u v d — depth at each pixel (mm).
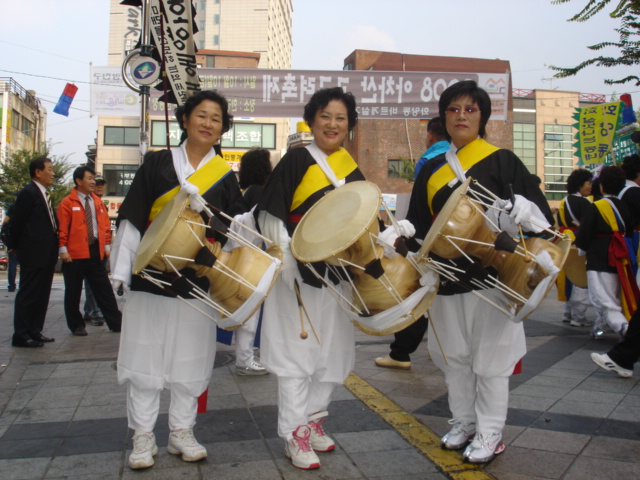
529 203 2434
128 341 2682
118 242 2691
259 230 2799
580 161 10617
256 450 2914
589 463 2689
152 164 2793
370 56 27438
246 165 4469
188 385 2705
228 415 3469
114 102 9797
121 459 2795
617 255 5094
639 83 6395
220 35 69312
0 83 33406
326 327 2750
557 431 3111
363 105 9922
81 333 6234
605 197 5273
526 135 41781
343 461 2760
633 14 5883
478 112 2793
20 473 2633
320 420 2930
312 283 2641
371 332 2604
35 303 5559
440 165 2867
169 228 2365
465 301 2684
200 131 2781
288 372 2678
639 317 4059
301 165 2809
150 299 2658
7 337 6051
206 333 2740
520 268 2391
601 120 10398
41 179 5605
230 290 2484
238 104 9672
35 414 3482
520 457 2766
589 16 5863
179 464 2727
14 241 5566
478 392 2750
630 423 3232
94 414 3480
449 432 2926
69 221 6105
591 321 6762
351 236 2350
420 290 2527
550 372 4395
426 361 4891
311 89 9766
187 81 5195
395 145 27750
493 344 2645
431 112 9945
